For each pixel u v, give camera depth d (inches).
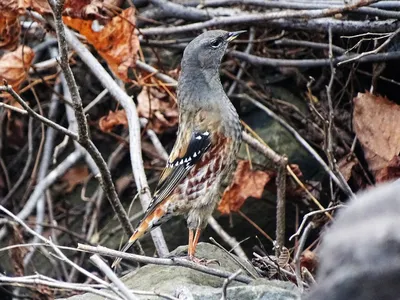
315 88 504.7
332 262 198.8
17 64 479.8
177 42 518.6
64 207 539.8
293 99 509.0
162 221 392.2
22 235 520.4
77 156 511.8
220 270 339.9
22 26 530.3
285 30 484.1
